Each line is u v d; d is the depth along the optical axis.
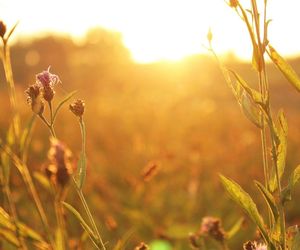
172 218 5.00
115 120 11.95
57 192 1.64
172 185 6.11
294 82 1.90
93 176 5.66
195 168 6.39
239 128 10.55
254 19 1.89
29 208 3.84
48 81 2.07
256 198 5.65
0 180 2.39
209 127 11.80
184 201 5.44
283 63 1.90
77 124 10.52
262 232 1.95
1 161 2.37
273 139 1.89
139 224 4.59
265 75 1.89
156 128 11.05
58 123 9.52
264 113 1.88
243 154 7.63
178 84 17.28
